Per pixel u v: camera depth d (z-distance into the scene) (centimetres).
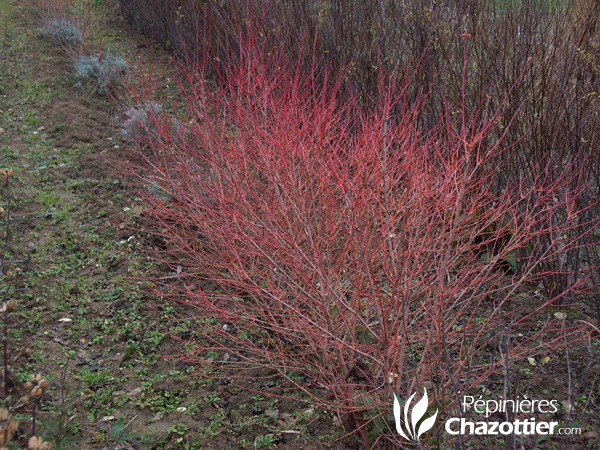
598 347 323
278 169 309
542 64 360
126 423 290
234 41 593
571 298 355
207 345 350
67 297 381
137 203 493
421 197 266
